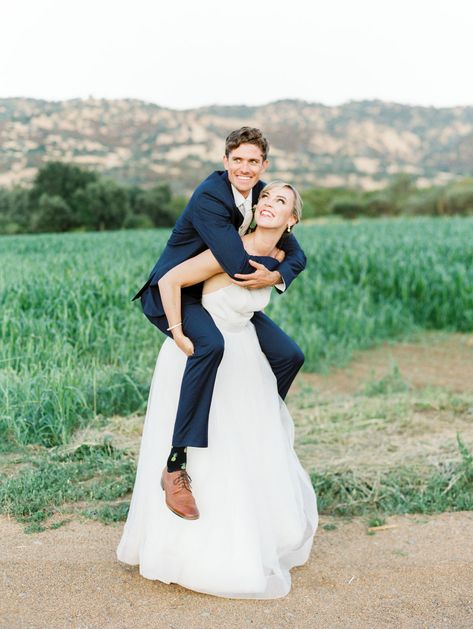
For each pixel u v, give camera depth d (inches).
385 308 447.2
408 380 324.8
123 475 194.5
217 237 124.7
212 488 128.3
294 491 140.3
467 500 181.0
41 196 2265.0
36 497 175.9
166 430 132.5
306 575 140.0
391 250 566.9
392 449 221.6
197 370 124.9
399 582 137.3
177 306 128.0
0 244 887.1
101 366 291.3
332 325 416.2
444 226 925.8
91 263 514.6
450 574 140.7
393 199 2805.1
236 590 126.5
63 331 312.3
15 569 138.8
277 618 123.1
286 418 146.5
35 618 120.9
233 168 126.3
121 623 120.3
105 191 2329.0
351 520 171.2
